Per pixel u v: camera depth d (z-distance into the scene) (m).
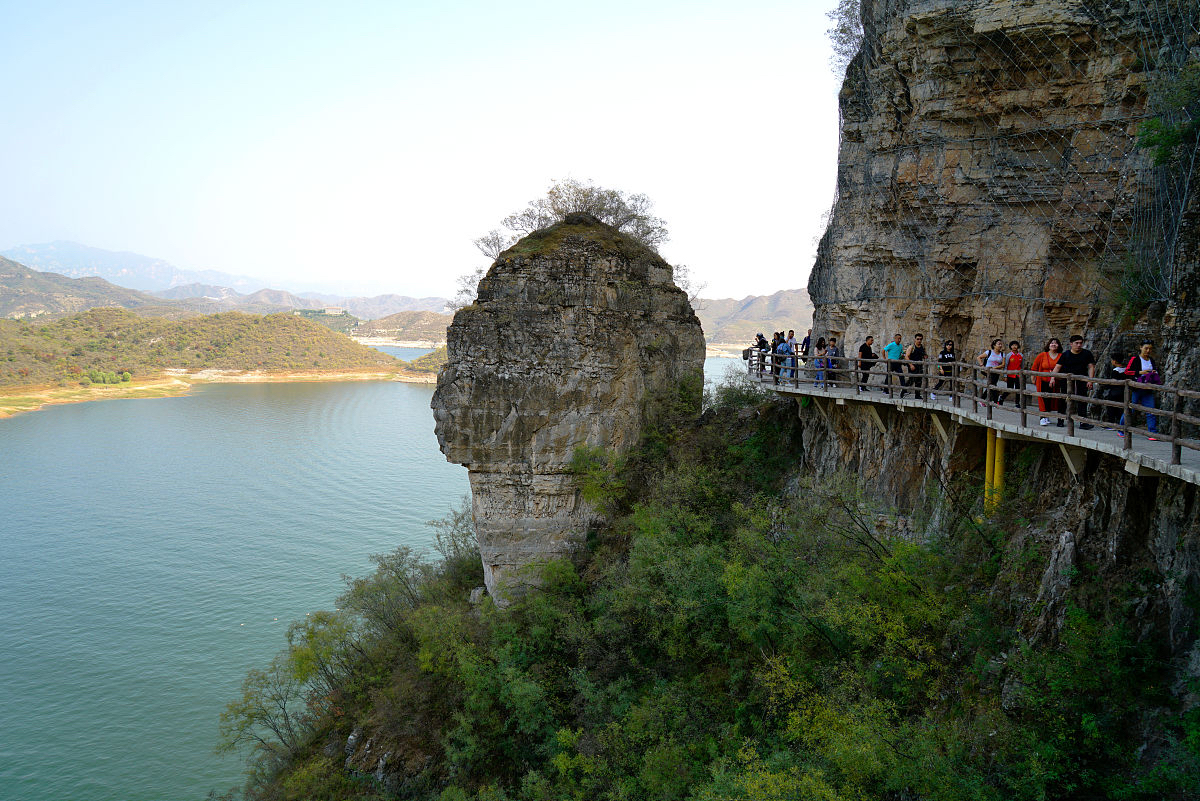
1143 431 12.21
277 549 72.19
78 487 97.31
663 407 39.91
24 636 54.91
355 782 30.89
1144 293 18.08
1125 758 11.59
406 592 42.44
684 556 27.62
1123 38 19.56
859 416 25.92
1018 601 15.09
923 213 24.09
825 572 20.61
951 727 14.30
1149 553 13.13
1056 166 21.34
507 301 35.38
